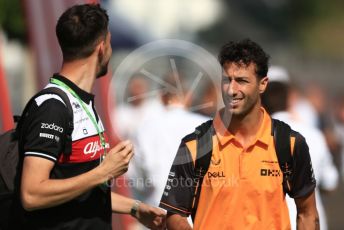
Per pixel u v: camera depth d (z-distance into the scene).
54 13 19.44
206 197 13.48
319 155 18.69
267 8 144.88
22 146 12.34
